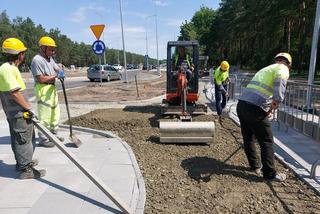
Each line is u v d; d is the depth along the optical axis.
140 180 4.88
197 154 6.23
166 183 4.88
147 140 7.21
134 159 5.83
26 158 4.92
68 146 6.66
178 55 10.41
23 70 68.25
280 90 4.75
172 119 9.36
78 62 128.25
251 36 48.03
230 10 56.59
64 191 4.52
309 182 4.91
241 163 5.75
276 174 5.00
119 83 27.69
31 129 4.93
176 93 10.34
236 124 8.85
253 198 4.44
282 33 35.88
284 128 8.66
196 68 10.45
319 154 6.34
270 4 35.72
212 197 4.46
